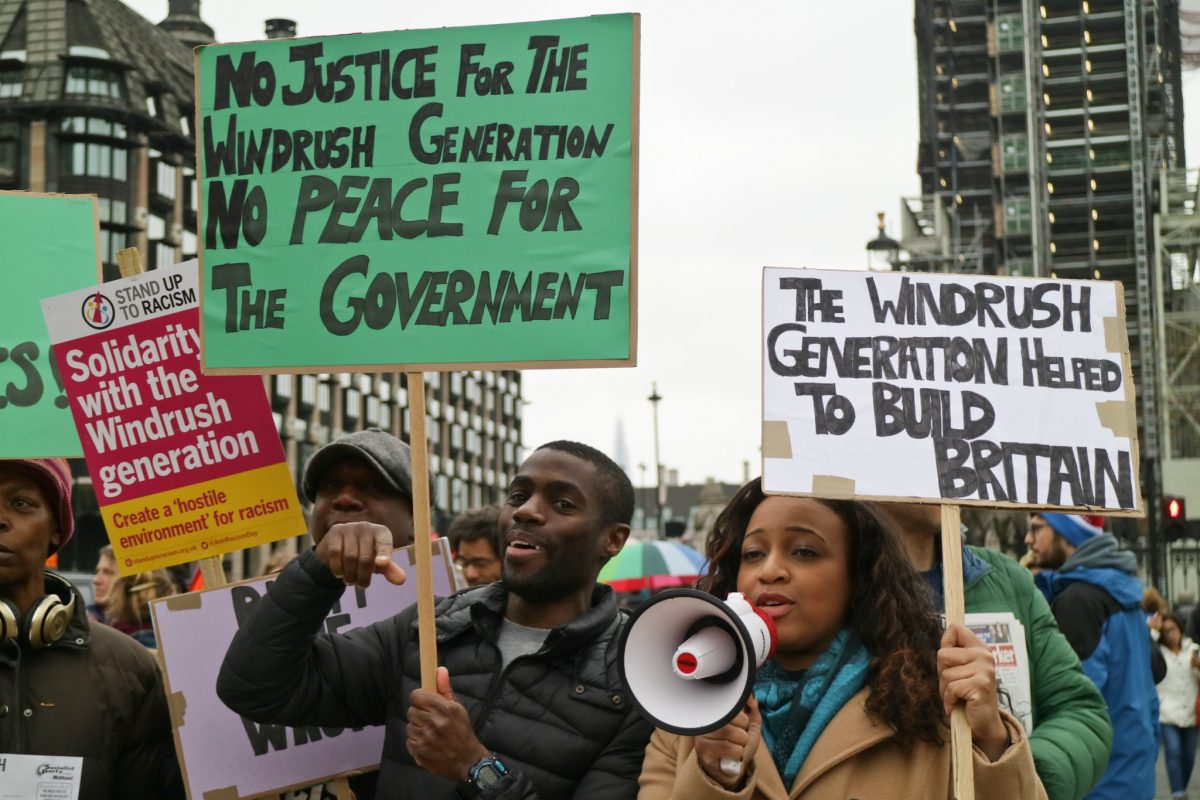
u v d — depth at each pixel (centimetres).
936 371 343
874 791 312
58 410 427
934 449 338
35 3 5044
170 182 5350
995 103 8650
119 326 423
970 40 8944
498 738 350
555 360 349
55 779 369
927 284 348
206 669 404
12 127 4972
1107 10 8531
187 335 422
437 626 373
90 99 4972
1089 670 509
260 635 343
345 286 361
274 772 400
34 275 438
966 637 306
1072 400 343
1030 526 615
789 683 334
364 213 363
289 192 368
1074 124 8562
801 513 336
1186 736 1218
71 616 384
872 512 343
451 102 364
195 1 5962
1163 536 2272
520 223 356
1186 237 7819
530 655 358
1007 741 302
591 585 376
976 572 432
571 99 358
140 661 400
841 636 335
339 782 402
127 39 5153
